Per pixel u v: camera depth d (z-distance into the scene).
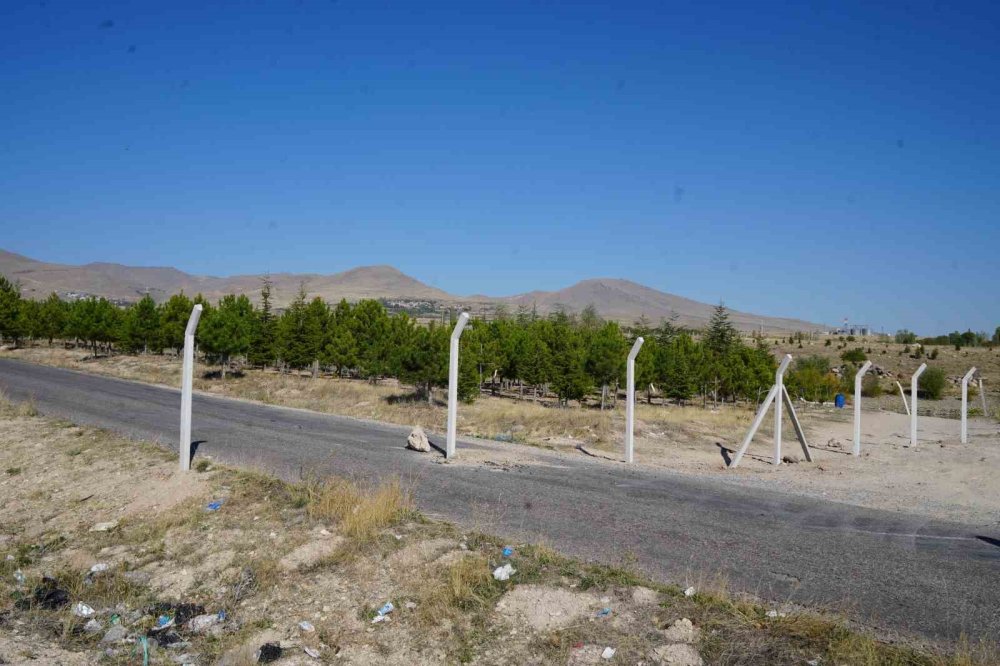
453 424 13.51
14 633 6.56
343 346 37.91
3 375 28.14
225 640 6.31
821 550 8.12
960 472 15.48
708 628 5.74
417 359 26.92
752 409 37.59
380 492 9.02
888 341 95.00
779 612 5.98
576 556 7.48
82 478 11.45
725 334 60.44
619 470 13.45
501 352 38.41
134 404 20.61
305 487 9.73
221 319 33.06
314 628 6.39
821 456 18.97
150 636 6.51
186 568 7.86
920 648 5.37
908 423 32.12
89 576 7.97
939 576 7.23
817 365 57.94
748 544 8.25
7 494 11.20
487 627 6.09
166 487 10.37
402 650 5.90
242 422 17.91
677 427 22.89
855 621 5.92
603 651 5.55
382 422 20.20
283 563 7.57
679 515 9.64
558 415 23.19
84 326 46.56
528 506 9.73
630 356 14.98
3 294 49.75
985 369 65.75
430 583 6.82
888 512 10.63
